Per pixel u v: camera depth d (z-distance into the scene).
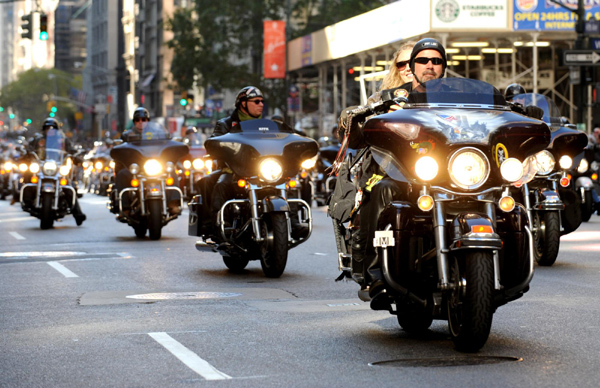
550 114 22.11
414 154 11.30
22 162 34.84
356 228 12.55
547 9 58.91
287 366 10.99
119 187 29.03
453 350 11.69
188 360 11.39
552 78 66.38
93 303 16.22
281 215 19.53
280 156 19.67
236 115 20.98
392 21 64.56
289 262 22.38
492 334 12.68
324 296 16.77
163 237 29.83
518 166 11.11
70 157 35.03
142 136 29.45
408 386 9.90
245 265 21.02
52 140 34.62
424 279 11.59
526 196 19.95
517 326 13.25
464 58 69.44
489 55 71.94
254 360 11.35
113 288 18.20
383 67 79.50
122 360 11.47
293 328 13.46
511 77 65.62
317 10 101.38
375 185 11.89
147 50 174.38
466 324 10.95
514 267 11.46
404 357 11.33
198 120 102.00
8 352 12.09
